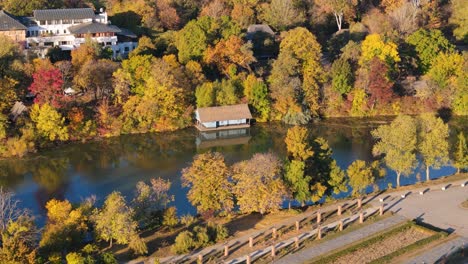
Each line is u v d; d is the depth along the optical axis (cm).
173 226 11956
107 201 11512
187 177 12469
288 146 12862
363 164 13025
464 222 11850
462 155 13988
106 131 18662
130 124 18912
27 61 19588
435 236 11169
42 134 17600
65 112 18238
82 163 16425
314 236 11381
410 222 11744
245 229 11769
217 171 12244
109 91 19475
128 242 11050
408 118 13588
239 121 19662
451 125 19500
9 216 11838
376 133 13900
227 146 17850
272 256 10675
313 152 12756
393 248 10962
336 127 19488
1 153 16862
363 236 11319
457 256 10569
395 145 13375
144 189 12050
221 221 12181
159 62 19488
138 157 16875
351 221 11975
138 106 19025
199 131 19250
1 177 15512
